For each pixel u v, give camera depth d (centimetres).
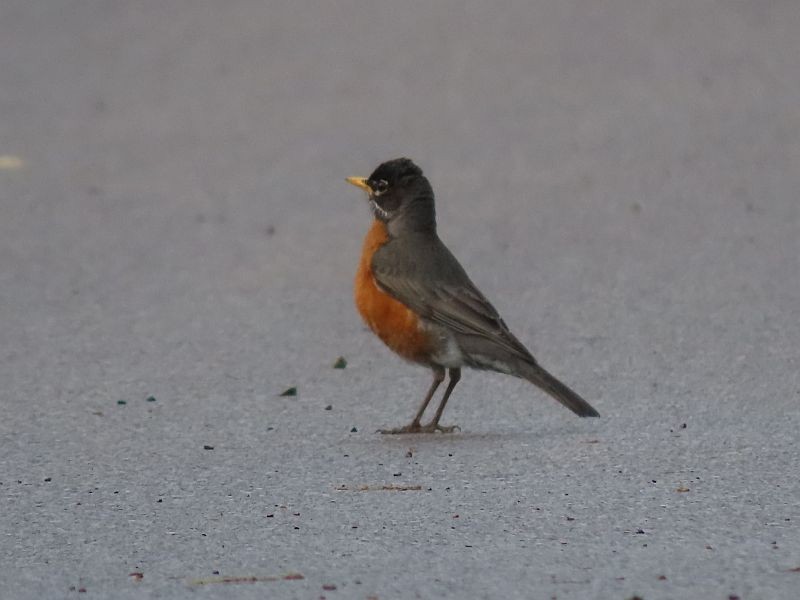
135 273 1653
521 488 977
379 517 918
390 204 1201
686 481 981
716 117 2211
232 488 995
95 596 781
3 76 2595
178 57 2688
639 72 2475
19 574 821
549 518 906
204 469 1045
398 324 1173
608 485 977
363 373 1321
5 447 1111
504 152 2098
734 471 1002
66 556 852
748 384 1233
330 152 2139
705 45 2611
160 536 888
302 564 827
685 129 2162
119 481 1016
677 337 1371
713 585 772
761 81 2394
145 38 2809
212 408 1220
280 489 990
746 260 1603
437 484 993
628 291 1521
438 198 1903
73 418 1191
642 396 1216
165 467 1052
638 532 873
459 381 1286
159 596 779
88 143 2231
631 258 1636
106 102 2445
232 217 1869
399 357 1236
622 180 1942
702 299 1482
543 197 1889
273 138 2223
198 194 1973
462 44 2681
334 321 1479
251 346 1402
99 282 1622
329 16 2917
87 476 1031
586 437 1106
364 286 1193
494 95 2392
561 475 1006
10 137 2270
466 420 1181
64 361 1361
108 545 873
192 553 852
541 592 769
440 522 904
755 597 754
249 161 2119
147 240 1781
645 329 1400
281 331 1448
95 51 2736
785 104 2262
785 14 2794
